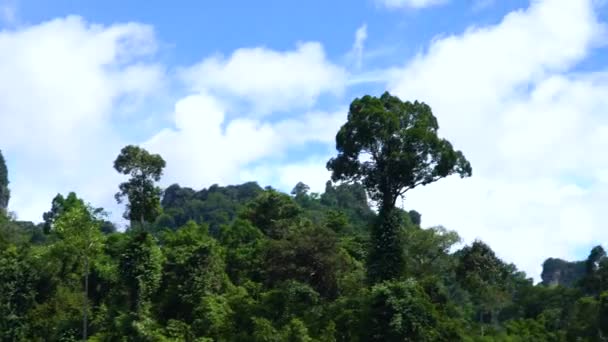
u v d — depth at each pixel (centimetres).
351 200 15812
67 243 6519
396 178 6994
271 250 6862
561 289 10388
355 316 6044
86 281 6031
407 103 7256
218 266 6619
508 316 10456
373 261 6781
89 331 6041
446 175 7012
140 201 6250
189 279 6281
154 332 5744
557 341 8106
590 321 8256
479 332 7119
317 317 6141
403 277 6638
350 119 7244
